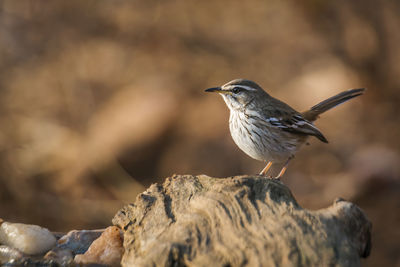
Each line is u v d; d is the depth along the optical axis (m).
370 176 15.15
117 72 20.02
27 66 19.56
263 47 20.64
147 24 20.62
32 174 16.19
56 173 16.38
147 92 18.84
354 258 4.84
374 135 17.17
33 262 6.27
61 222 15.00
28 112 18.31
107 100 19.27
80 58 19.98
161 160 16.94
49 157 16.75
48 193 15.84
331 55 19.52
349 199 14.88
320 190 15.38
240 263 4.95
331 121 18.23
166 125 17.33
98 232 7.05
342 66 18.97
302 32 20.48
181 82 19.48
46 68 19.64
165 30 20.64
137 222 5.92
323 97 18.28
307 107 18.20
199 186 6.05
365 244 5.39
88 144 17.11
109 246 6.35
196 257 5.14
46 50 19.81
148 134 17.12
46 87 19.27
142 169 16.81
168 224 5.68
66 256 6.36
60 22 19.84
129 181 16.20
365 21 18.05
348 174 15.73
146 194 6.18
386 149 16.23
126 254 5.72
